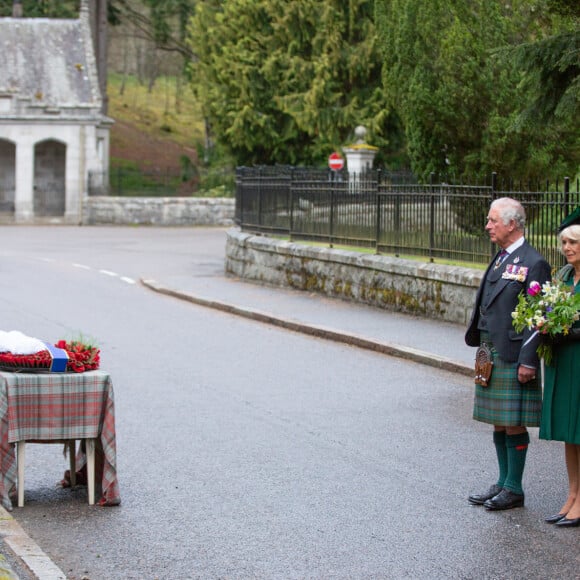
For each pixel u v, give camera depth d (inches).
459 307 631.2
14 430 289.3
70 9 2452.0
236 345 581.9
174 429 385.7
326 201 802.2
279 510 292.5
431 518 286.4
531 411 292.8
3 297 780.6
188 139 2613.2
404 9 909.2
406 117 901.8
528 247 298.8
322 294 781.9
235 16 1882.4
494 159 812.6
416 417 409.7
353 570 246.7
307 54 1852.9
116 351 555.8
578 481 284.8
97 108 1859.0
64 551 258.4
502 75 797.2
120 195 1951.3
